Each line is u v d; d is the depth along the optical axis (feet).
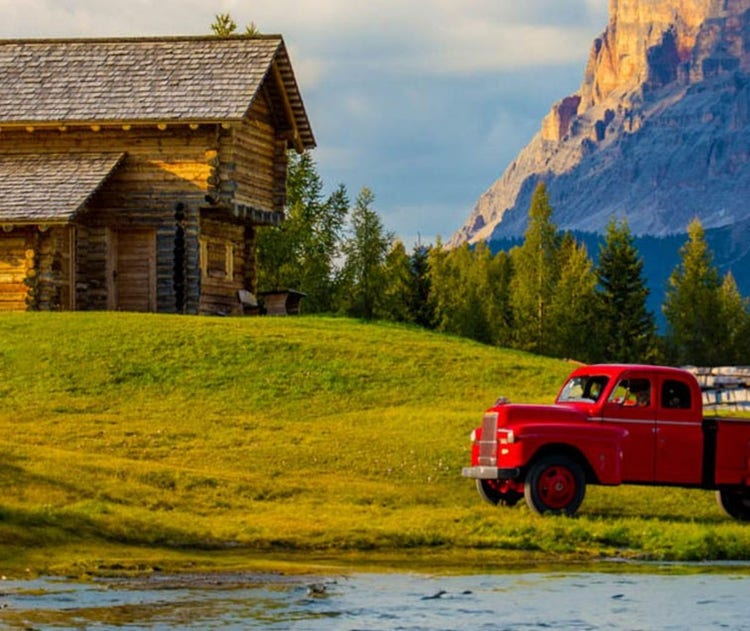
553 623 80.74
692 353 634.84
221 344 209.46
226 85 260.83
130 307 259.60
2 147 262.88
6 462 132.57
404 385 197.26
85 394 184.65
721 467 125.39
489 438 125.08
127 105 258.57
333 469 146.10
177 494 128.16
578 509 127.54
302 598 88.17
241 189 265.75
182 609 83.87
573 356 586.45
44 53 272.92
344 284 428.56
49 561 100.73
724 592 92.07
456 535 114.42
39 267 248.52
